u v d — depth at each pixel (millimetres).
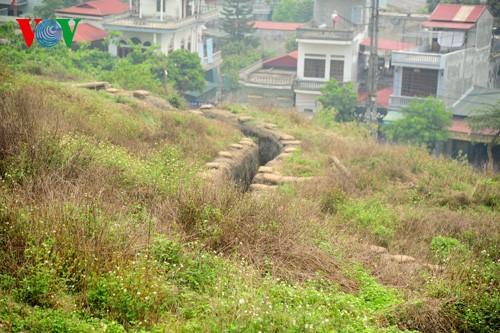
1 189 12859
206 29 74562
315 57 57688
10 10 65375
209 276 11188
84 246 10812
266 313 9477
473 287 12188
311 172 22578
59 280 10016
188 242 12297
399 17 69250
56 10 62219
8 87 20188
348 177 21406
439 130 44000
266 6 89188
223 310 9602
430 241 16781
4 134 15266
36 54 40000
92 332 8852
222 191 14461
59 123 18188
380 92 57312
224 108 33000
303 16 83562
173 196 14727
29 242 10555
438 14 53094
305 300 10531
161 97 33469
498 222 18281
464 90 52250
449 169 24391
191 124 25688
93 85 30625
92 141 18188
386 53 61531
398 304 11461
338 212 17969
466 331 11211
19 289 9797
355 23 62250
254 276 11211
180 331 9094
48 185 13641
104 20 59406
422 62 48625
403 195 20703
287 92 57844
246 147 25844
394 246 16016
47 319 8953
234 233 12891
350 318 10195
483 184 22109
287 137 27594
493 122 42188
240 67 65938
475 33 52875
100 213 12180
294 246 12883
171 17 61375
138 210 13961
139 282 10156
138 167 16344
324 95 52188
